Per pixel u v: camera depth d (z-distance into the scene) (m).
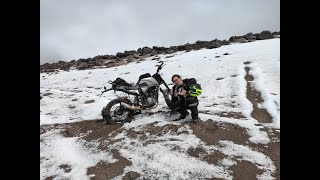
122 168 3.39
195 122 4.23
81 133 4.49
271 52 8.21
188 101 4.17
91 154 3.82
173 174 3.16
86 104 6.11
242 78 6.40
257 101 5.15
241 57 8.35
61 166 3.59
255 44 10.55
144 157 3.55
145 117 4.73
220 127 4.12
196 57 10.12
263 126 4.12
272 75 6.28
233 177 3.04
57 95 7.07
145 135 4.10
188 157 3.46
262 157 3.37
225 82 6.42
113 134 4.27
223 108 4.97
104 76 9.45
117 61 13.59
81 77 9.91
